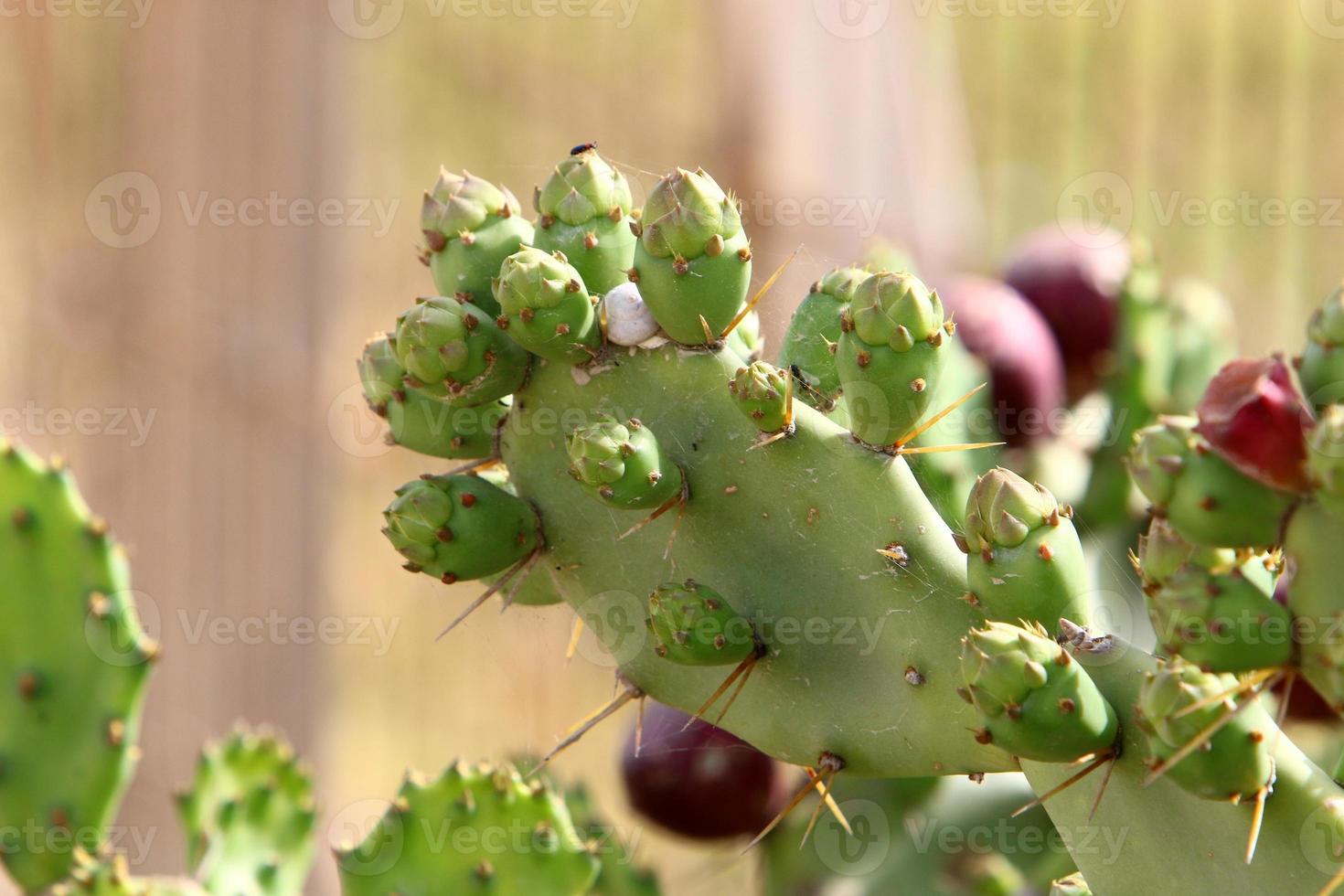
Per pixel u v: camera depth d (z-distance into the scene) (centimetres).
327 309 279
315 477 283
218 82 271
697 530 134
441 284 136
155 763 277
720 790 158
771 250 262
